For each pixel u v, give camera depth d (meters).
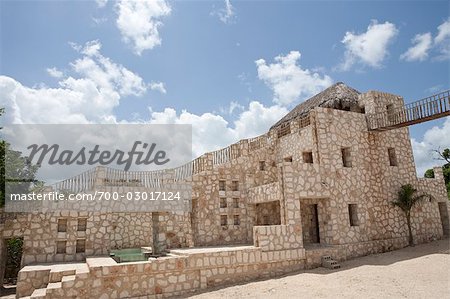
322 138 16.48
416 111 15.72
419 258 14.23
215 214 17.16
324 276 12.33
